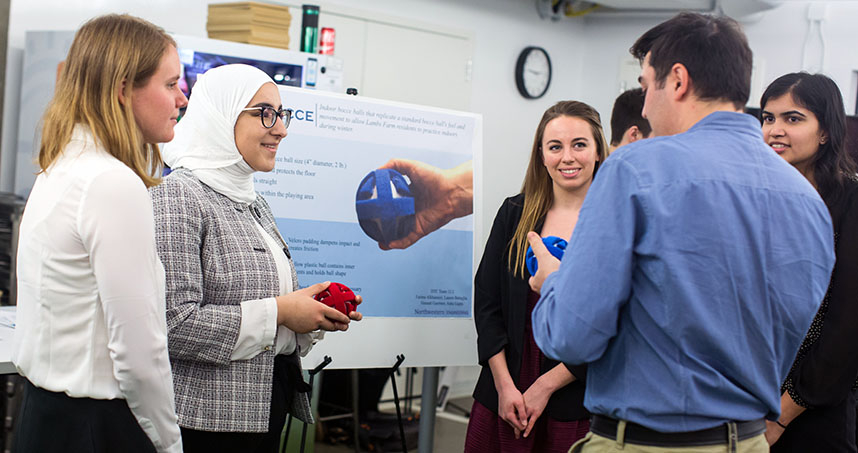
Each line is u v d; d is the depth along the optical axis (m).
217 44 3.31
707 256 1.30
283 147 2.44
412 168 2.61
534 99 6.25
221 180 1.84
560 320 1.35
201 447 1.76
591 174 2.33
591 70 6.46
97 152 1.39
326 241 2.47
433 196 2.64
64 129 1.39
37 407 1.42
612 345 1.40
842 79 5.38
